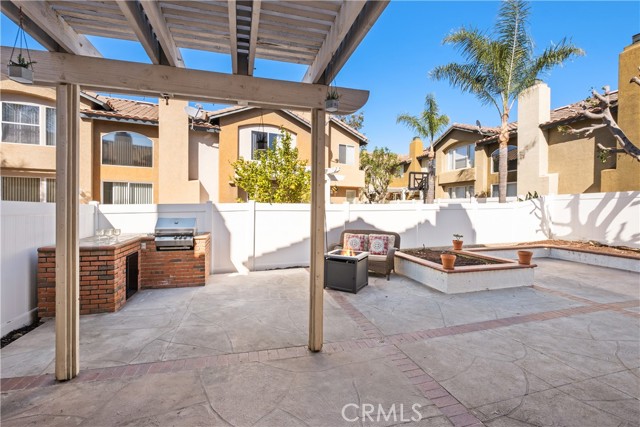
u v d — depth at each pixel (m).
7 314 4.50
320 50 3.73
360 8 2.54
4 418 2.73
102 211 7.52
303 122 15.98
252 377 3.41
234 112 14.63
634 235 10.33
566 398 3.06
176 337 4.41
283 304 5.92
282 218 9.16
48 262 5.06
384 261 7.86
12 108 12.08
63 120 3.30
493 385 3.29
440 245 11.60
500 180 13.81
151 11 2.62
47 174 12.73
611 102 12.30
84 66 3.26
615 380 3.38
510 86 13.40
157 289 6.88
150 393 3.11
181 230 6.93
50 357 3.84
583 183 13.35
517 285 7.30
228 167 14.66
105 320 5.03
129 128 13.61
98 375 3.43
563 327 4.87
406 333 4.64
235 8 2.65
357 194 20.34
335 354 3.96
